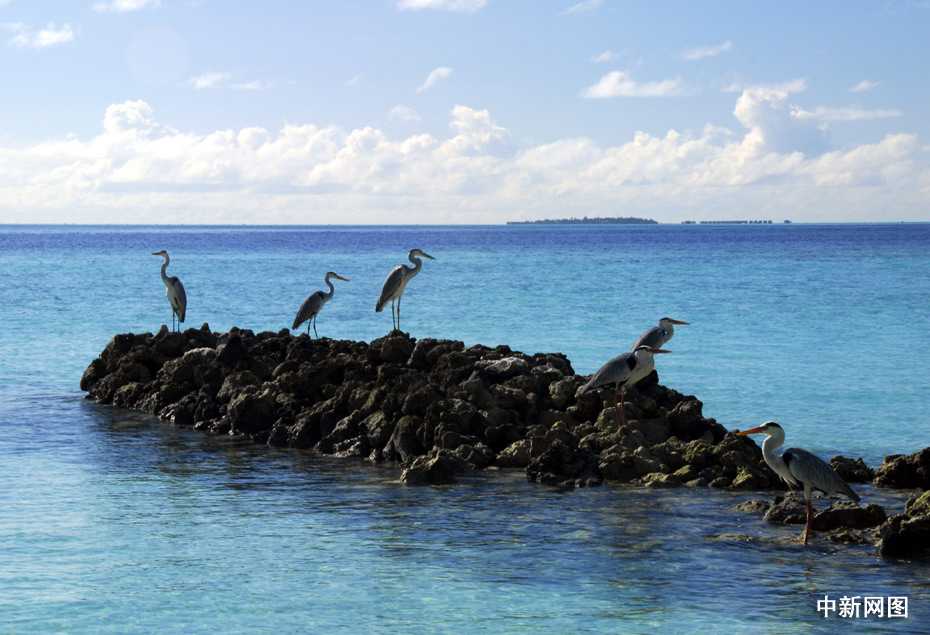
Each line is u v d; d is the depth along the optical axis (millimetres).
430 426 23734
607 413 24062
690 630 13125
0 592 14492
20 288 79938
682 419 24281
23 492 20266
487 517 18609
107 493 20297
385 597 14375
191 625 13383
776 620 13477
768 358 40375
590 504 19609
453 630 13195
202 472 22438
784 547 16672
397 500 19906
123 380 32094
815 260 129125
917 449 24812
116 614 13734
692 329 50438
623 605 14039
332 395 27234
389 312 58875
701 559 16031
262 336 34312
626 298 68250
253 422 26891
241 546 16750
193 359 30969
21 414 29609
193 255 165125
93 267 118375
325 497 20156
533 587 14781
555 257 147000
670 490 20859
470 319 54844
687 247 195125
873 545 16719
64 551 16391
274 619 13602
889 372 36656
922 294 71125
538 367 27359
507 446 23719
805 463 17156
